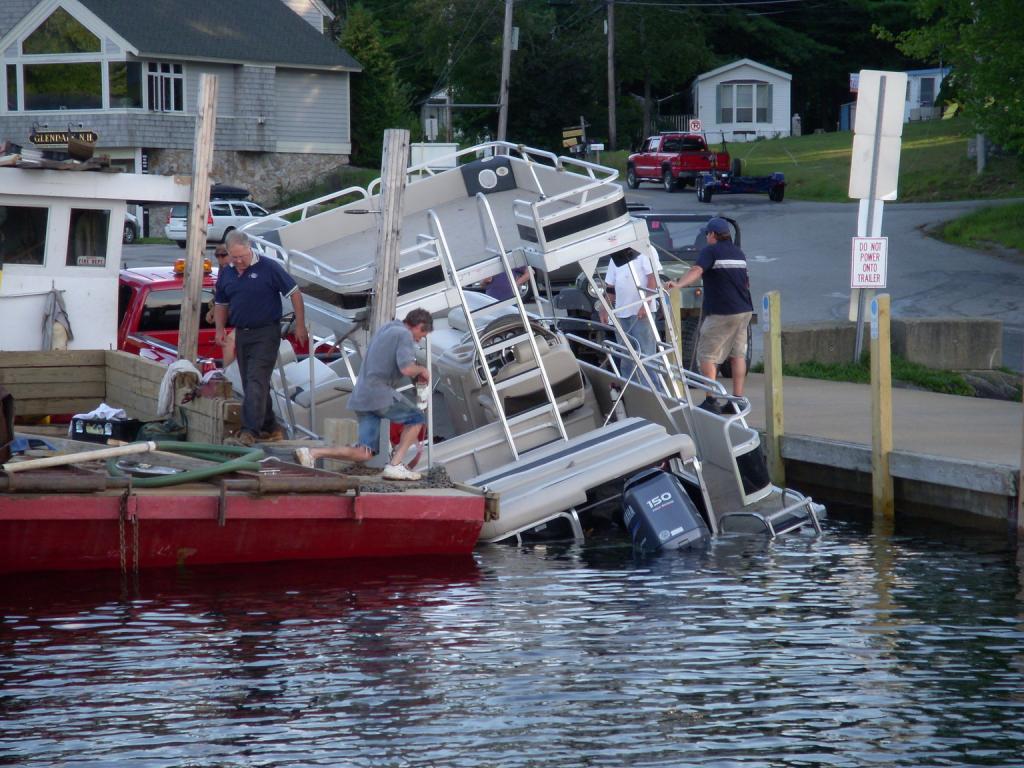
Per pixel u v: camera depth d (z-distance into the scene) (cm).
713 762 1934
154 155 15775
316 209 15762
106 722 2088
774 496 3878
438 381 4281
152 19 15800
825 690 2238
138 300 5031
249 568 3159
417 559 3294
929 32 9888
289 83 16688
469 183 4603
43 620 2680
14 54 15738
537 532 3684
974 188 14300
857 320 6109
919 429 4284
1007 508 3541
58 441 3672
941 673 2331
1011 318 7900
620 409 4228
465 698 2200
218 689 2244
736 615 2712
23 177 4669
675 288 4197
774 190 14225
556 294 5678
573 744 1997
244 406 3656
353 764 1922
